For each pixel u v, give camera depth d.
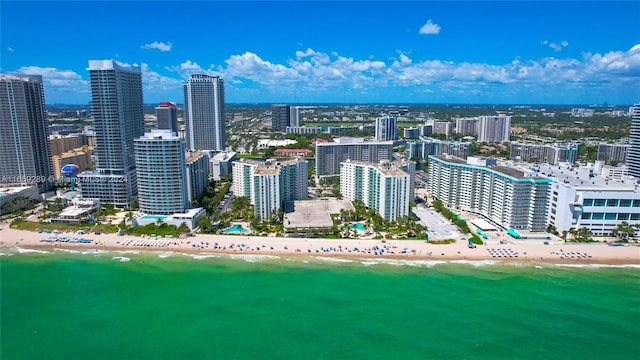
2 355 198.50
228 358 198.88
